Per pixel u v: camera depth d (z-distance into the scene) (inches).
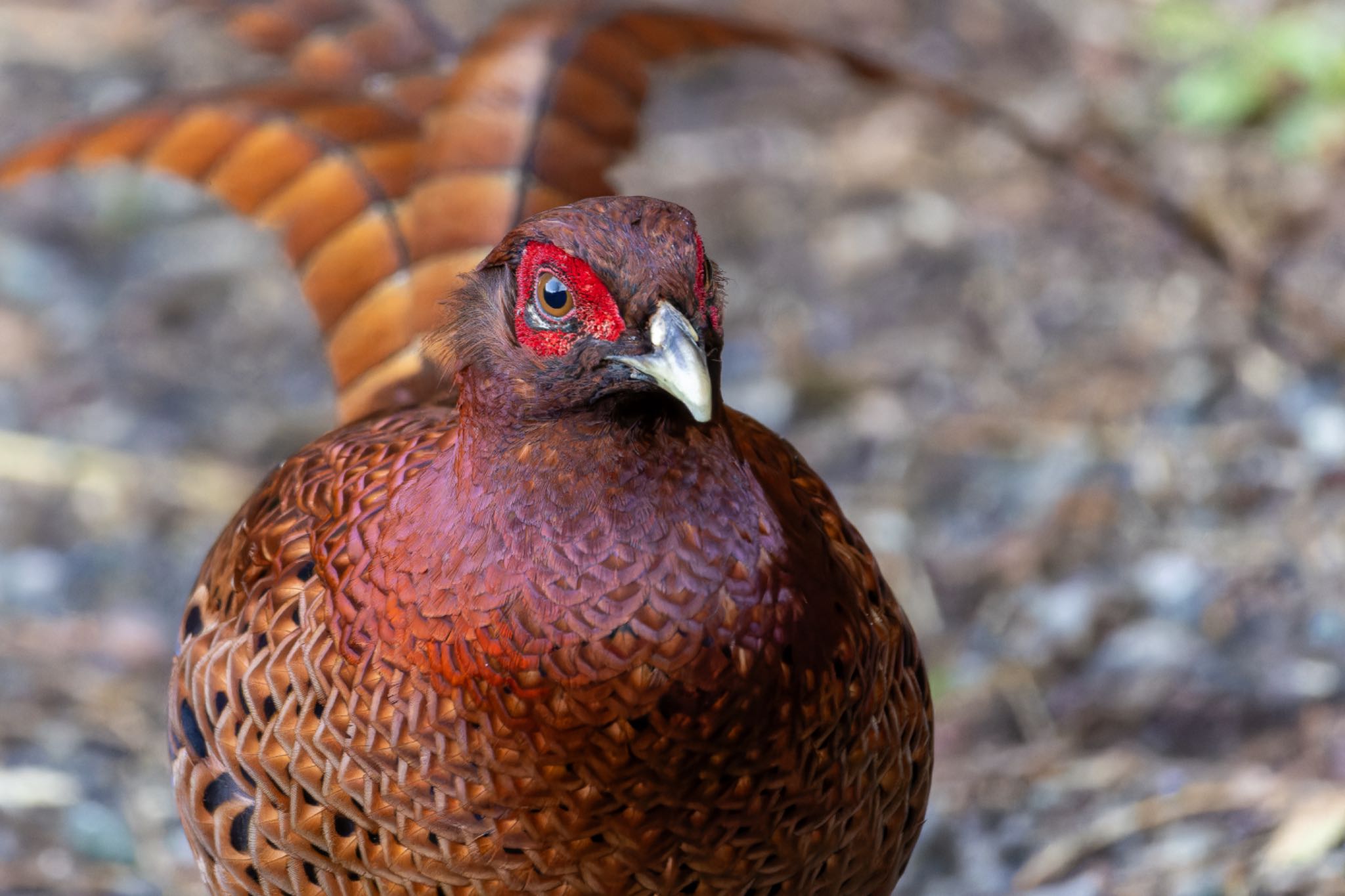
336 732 219.1
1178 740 378.9
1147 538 433.7
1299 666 389.1
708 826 215.8
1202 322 497.4
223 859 237.9
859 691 222.7
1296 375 470.0
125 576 470.6
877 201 583.2
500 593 207.2
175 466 507.2
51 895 366.0
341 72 340.8
